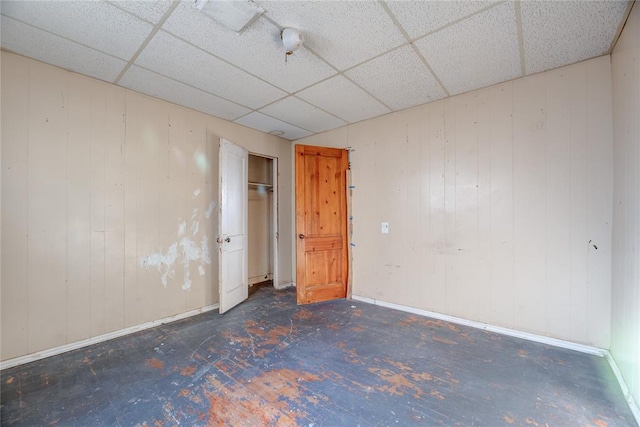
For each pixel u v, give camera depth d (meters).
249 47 2.12
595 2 1.65
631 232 1.70
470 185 2.87
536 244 2.51
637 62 1.59
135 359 2.22
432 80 2.64
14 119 2.14
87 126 2.50
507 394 1.76
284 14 1.77
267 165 4.84
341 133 3.98
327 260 3.77
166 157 3.03
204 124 3.40
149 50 2.14
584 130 2.30
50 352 2.27
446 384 1.87
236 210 3.58
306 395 1.77
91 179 2.51
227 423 1.54
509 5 1.69
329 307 3.47
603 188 2.23
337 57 2.25
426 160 3.18
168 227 3.03
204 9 1.71
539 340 2.48
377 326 2.86
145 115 2.88
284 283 4.50
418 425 1.52
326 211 3.78
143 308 2.82
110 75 2.50
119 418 1.58
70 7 1.69
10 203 2.12
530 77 2.54
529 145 2.54
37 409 1.65
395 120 3.42
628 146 1.77
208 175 3.42
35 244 2.22
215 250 3.46
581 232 2.31
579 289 2.32
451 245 2.99
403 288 3.36
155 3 1.66
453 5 1.69
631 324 1.69
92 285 2.50
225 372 2.03
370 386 1.86
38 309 2.23
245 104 3.16
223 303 3.25
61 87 2.37
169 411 1.63
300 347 2.41
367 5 1.69
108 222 2.61
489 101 2.75
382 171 3.55
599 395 1.75
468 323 2.87
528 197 2.55
